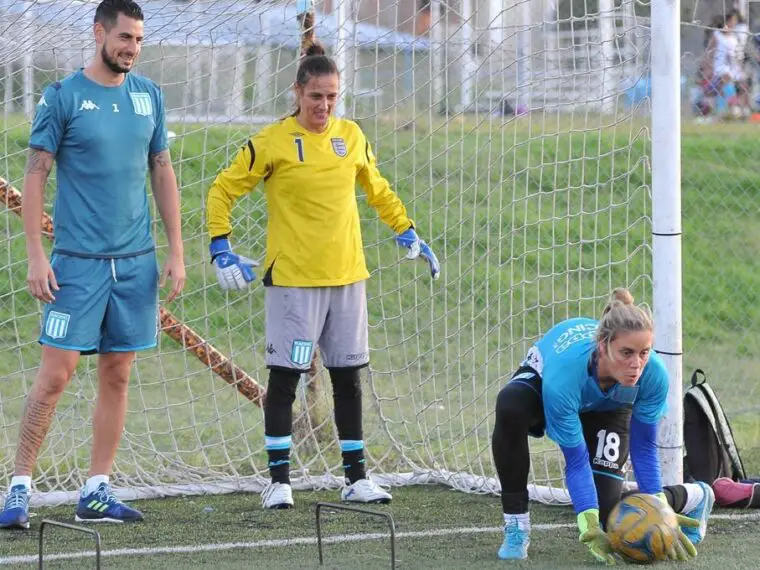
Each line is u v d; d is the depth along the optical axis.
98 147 17.27
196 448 22.78
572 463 14.98
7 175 23.30
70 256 17.41
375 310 27.69
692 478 19.08
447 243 25.22
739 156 39.56
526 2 22.31
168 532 17.39
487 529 17.42
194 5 22.58
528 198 23.89
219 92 23.38
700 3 37.69
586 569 14.78
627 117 21.67
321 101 18.56
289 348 18.84
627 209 22.30
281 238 18.83
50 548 16.28
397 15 23.41
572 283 25.59
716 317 33.97
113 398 18.27
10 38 21.80
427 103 23.95
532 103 23.11
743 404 27.39
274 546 16.34
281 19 23.08
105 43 17.16
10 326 27.38
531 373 15.56
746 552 15.65
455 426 23.30
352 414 19.59
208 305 27.45
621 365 14.18
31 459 17.83
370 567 14.97
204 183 23.83
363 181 19.67
